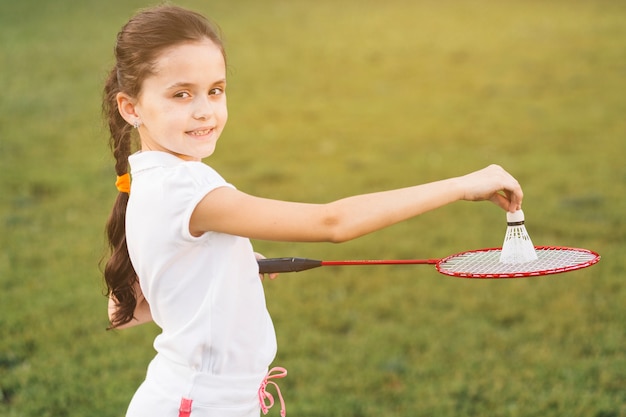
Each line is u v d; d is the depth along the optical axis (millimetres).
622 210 7395
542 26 16734
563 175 8594
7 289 5809
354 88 13078
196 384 1987
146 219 1938
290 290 5805
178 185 1895
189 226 1896
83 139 10070
